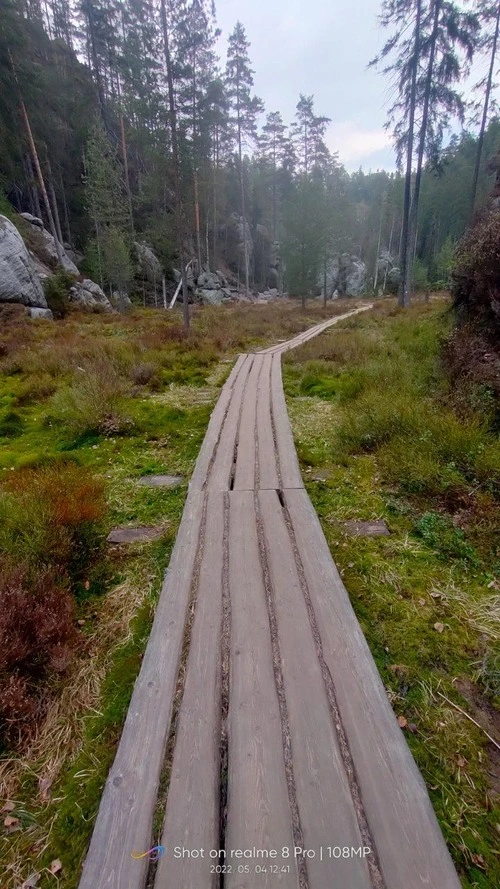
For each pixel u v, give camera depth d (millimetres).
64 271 23172
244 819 1368
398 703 1900
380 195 53406
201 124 13469
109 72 29703
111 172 24750
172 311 24109
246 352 11531
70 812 1528
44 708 1931
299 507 3406
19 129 23359
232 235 43531
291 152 41844
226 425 5355
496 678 2006
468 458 3707
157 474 4293
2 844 1444
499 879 1318
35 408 6770
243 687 1840
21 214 25453
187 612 2299
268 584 2514
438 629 2311
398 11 14078
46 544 2705
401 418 4578
